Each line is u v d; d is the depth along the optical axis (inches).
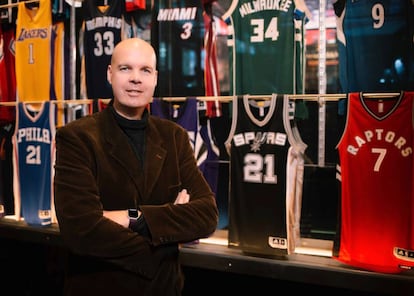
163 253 54.9
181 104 110.3
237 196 98.1
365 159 87.4
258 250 96.2
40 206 120.4
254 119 95.9
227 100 102.8
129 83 55.3
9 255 137.1
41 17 119.5
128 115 57.8
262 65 98.6
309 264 89.0
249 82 99.9
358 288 84.7
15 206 126.1
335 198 102.5
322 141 101.0
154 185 56.4
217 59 113.2
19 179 124.0
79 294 54.2
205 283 119.0
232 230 99.0
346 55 92.8
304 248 100.6
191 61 108.4
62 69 121.3
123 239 51.0
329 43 102.3
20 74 123.2
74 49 123.4
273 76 97.8
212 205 59.4
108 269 53.5
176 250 57.7
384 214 85.9
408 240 83.9
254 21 98.7
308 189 105.3
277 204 94.0
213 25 106.9
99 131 56.0
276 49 97.1
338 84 102.2
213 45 105.5
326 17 102.0
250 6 98.9
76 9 125.7
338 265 88.4
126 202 54.6
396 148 84.5
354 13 91.5
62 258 135.2
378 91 91.2
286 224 93.4
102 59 113.3
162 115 105.2
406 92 83.3
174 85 110.7
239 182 97.7
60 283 135.4
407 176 83.9
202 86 108.2
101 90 113.9
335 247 91.2
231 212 98.9
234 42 100.8
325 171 103.5
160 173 57.5
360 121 87.6
